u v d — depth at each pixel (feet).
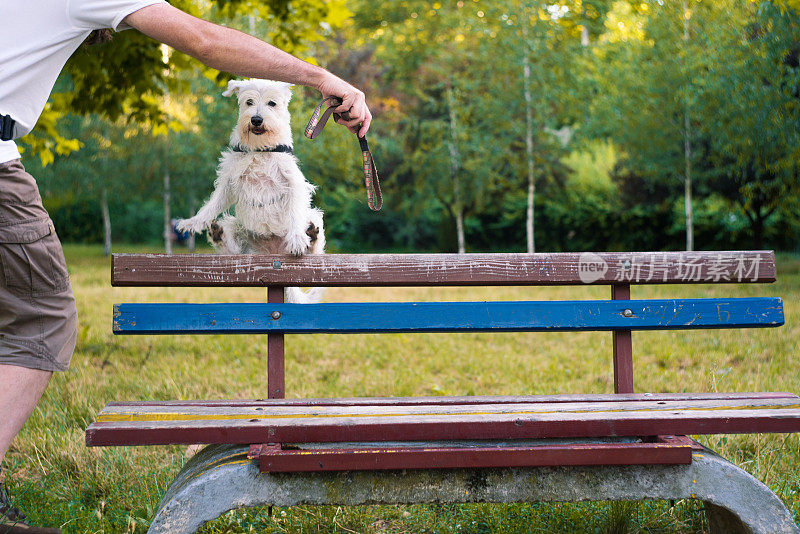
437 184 72.90
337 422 7.33
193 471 7.62
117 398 16.37
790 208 55.21
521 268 9.20
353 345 23.90
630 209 71.20
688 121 54.29
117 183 74.23
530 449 7.24
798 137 45.98
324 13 22.63
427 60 74.74
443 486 7.39
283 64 7.53
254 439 7.22
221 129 66.08
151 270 8.75
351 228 90.17
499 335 26.09
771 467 11.30
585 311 8.99
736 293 36.06
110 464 11.53
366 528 9.70
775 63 45.55
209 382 18.25
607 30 69.10
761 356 20.71
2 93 6.93
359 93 7.95
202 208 10.60
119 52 17.62
